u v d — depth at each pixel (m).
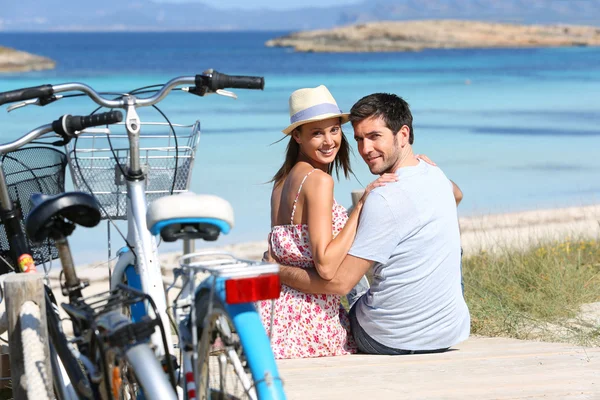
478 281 8.18
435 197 5.18
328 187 5.16
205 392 3.35
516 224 16.61
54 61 116.88
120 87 65.31
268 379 2.94
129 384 3.49
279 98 52.66
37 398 3.69
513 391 4.41
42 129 3.72
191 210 3.24
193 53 156.25
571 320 6.92
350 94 56.28
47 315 4.00
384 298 5.26
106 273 13.34
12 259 4.46
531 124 39.78
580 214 18.03
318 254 5.08
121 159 4.54
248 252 15.42
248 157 28.12
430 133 36.03
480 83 69.94
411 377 4.75
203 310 3.32
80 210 3.36
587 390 4.42
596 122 40.53
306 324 5.43
